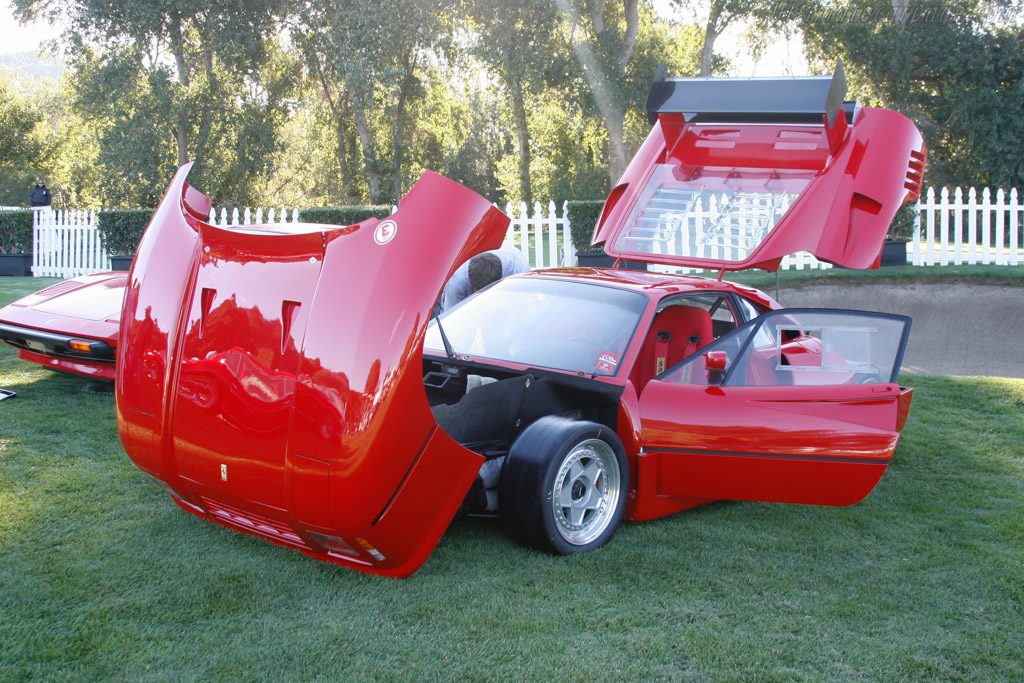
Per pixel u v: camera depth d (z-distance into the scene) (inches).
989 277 574.6
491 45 1242.0
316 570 146.3
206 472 142.3
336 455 127.6
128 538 157.6
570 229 619.2
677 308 193.0
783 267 626.2
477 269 230.5
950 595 142.5
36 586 136.8
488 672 115.5
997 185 1246.3
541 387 169.9
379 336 130.3
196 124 1307.8
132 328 151.8
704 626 129.6
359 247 135.3
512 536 156.4
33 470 193.9
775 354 170.7
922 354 424.5
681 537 166.7
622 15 1445.6
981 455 224.8
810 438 164.6
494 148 1683.1
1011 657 122.8
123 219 733.3
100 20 1189.1
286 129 1795.0
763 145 233.1
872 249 216.8
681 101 232.8
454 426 159.3
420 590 139.7
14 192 1873.8
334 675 114.0
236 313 139.8
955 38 1237.1
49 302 274.1
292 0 1240.8
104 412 247.1
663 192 239.0
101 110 1259.8
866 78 1336.1
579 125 1412.4
